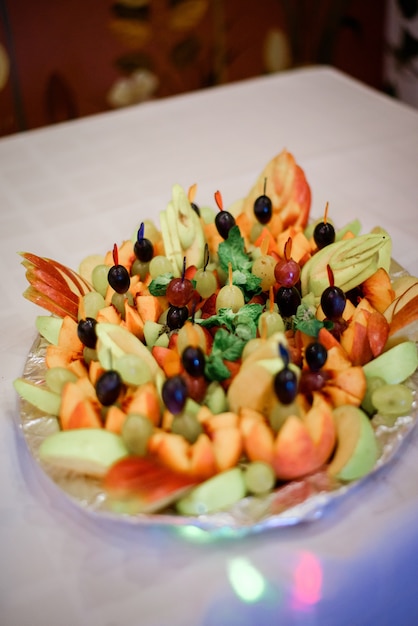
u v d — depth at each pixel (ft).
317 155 4.36
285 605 2.04
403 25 7.11
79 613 2.03
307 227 3.24
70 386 2.33
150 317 2.68
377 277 2.72
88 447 2.18
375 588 2.11
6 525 2.26
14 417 2.63
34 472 2.43
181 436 2.19
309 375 2.37
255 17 7.82
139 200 4.04
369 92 5.17
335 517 2.19
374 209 3.79
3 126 7.48
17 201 4.11
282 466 2.16
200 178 4.22
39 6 6.92
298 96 5.19
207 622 2.02
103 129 4.93
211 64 7.96
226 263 2.79
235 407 2.31
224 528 2.05
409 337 2.54
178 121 4.97
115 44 7.41
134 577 2.09
